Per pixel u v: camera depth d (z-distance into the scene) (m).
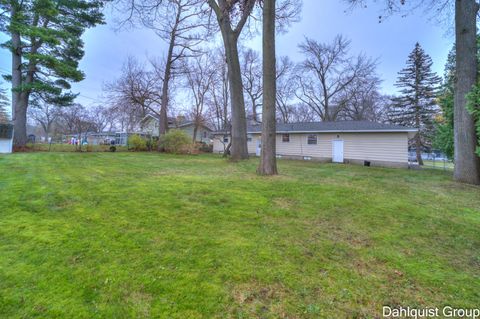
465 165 8.40
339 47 27.62
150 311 1.81
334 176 8.84
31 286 2.00
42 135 47.91
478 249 3.13
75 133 41.53
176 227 3.39
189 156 17.14
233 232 3.32
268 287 2.16
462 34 8.43
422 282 2.34
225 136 24.17
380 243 3.18
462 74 8.47
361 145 16.08
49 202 4.14
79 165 9.12
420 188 7.13
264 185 6.24
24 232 2.98
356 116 30.52
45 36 13.76
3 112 27.12
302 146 18.83
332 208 4.57
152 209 4.06
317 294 2.09
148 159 13.20
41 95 16.05
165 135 19.73
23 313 1.72
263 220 3.84
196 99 25.12
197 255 2.65
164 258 2.55
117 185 5.64
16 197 4.28
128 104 23.56
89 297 1.92
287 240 3.15
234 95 12.70
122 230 3.19
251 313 1.84
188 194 5.08
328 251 2.89
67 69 15.23
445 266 2.66
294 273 2.39
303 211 4.34
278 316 1.82
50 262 2.37
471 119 8.34
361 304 2.00
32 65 15.26
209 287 2.12
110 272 2.26
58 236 2.92
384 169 12.69
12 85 15.23
